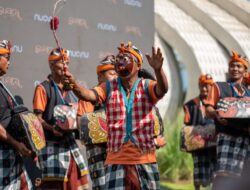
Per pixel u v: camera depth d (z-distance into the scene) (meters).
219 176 9.43
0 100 7.13
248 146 9.30
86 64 11.00
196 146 11.63
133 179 6.55
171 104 20.58
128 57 6.69
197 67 19.47
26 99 10.06
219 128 9.41
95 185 8.67
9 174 7.11
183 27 20.55
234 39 19.81
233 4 21.31
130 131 6.59
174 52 21.20
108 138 6.73
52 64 8.33
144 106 6.64
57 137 8.22
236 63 9.55
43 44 10.32
